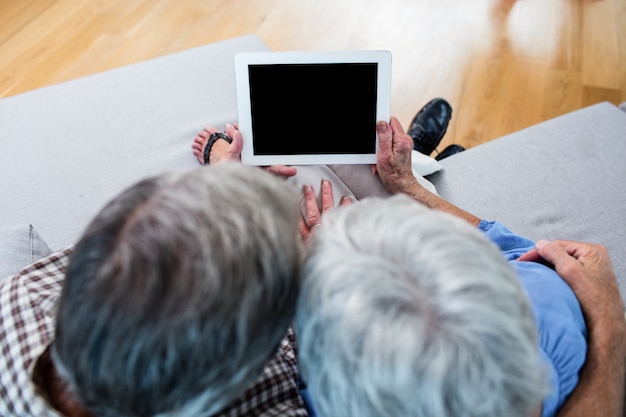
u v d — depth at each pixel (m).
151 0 2.14
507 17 2.15
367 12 2.14
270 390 0.58
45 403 0.48
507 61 1.96
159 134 1.26
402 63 1.95
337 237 0.43
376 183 1.07
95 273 0.36
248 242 0.39
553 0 2.22
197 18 2.07
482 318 0.37
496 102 1.83
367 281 0.39
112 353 0.37
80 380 0.40
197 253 0.36
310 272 0.42
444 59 1.97
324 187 1.00
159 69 1.43
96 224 0.39
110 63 1.88
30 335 0.54
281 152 1.00
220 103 1.34
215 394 0.43
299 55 0.92
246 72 0.93
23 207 1.11
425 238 0.41
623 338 0.67
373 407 0.40
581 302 0.69
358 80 0.94
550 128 1.32
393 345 0.37
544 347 0.61
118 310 0.36
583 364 0.63
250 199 0.41
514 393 0.39
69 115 1.29
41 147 1.22
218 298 0.37
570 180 1.21
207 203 0.39
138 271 0.36
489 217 1.16
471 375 0.37
